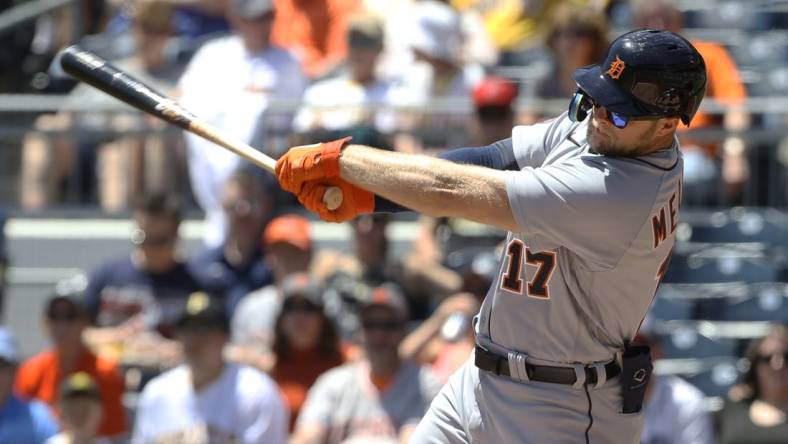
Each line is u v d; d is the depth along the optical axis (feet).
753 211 107.24
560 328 46.52
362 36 107.24
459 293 93.20
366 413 83.10
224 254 98.22
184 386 85.56
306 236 94.07
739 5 131.85
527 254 46.37
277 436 85.30
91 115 108.47
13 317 108.47
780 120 106.32
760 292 103.86
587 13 102.89
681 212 107.76
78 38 127.44
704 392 97.81
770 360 84.58
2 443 83.25
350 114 104.22
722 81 109.50
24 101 109.09
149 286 96.17
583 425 47.42
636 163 44.50
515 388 47.39
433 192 44.47
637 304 46.88
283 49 109.70
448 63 110.83
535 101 103.14
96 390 83.66
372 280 95.71
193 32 120.37
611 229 44.32
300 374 88.58
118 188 110.32
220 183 104.22
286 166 46.78
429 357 88.53
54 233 109.19
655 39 44.06
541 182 44.06
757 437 84.38
